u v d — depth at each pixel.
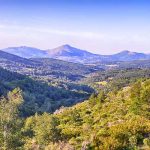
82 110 83.12
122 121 53.88
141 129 44.22
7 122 38.84
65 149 46.16
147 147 40.41
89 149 43.62
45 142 52.25
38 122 58.94
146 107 60.75
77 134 53.59
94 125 58.38
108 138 43.41
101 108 75.94
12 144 39.00
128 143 42.03
